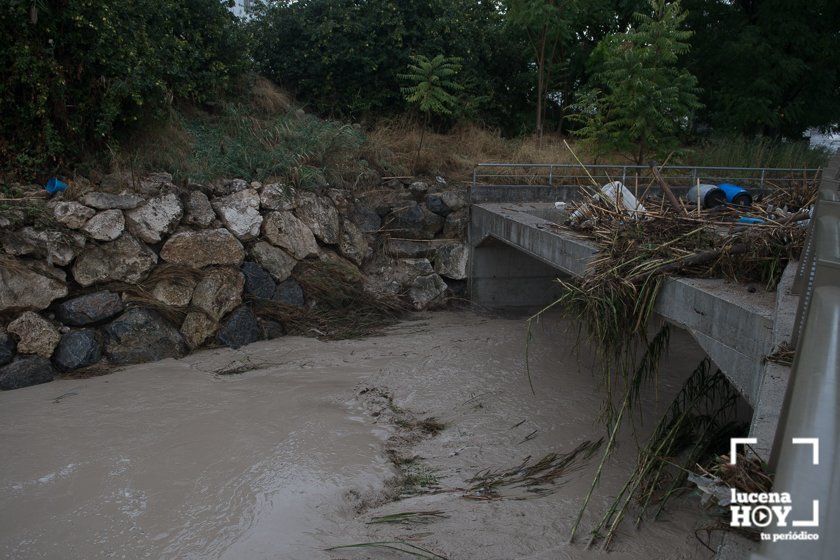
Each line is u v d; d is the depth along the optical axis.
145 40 12.39
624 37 14.76
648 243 7.36
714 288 6.33
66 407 9.27
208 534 6.37
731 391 7.82
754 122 19.42
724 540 2.86
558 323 13.38
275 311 12.41
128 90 11.47
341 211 13.74
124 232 11.18
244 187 12.58
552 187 14.95
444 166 15.56
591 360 11.14
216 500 6.95
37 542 6.26
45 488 7.17
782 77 18.48
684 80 15.10
